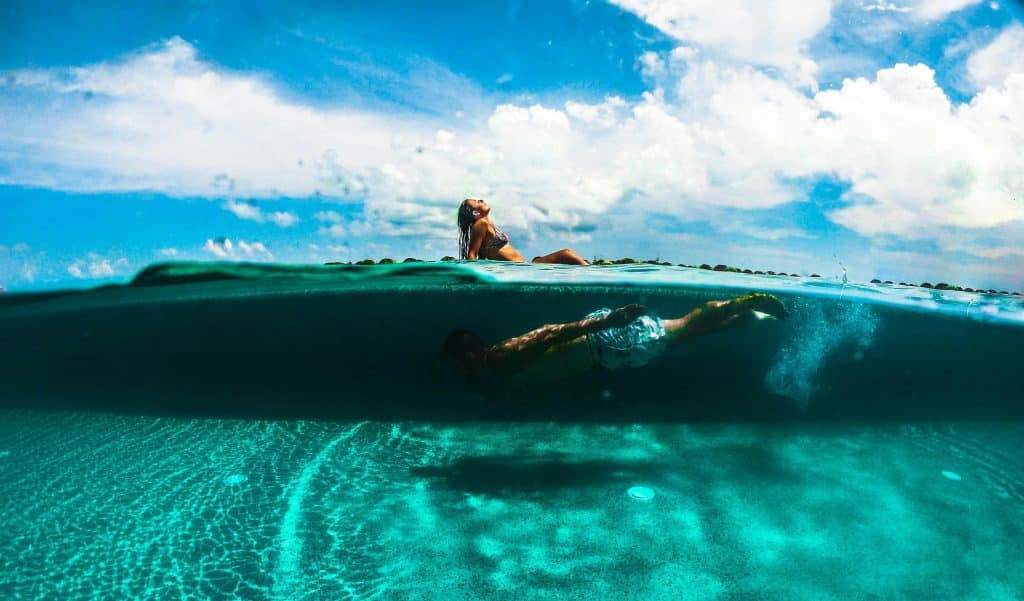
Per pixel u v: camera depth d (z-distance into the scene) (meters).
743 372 5.10
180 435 3.71
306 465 3.08
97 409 4.54
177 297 5.39
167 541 2.17
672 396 4.75
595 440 3.57
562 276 4.65
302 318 6.18
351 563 2.01
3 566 1.98
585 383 4.56
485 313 6.21
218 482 2.81
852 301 4.99
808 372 5.17
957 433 3.80
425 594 1.81
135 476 2.89
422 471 2.98
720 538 2.21
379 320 6.36
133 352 6.79
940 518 2.42
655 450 3.36
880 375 5.34
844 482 2.84
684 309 5.58
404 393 4.90
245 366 6.27
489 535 2.23
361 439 3.60
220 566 1.98
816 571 1.97
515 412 4.30
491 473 2.94
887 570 1.98
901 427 3.92
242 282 4.89
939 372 5.51
